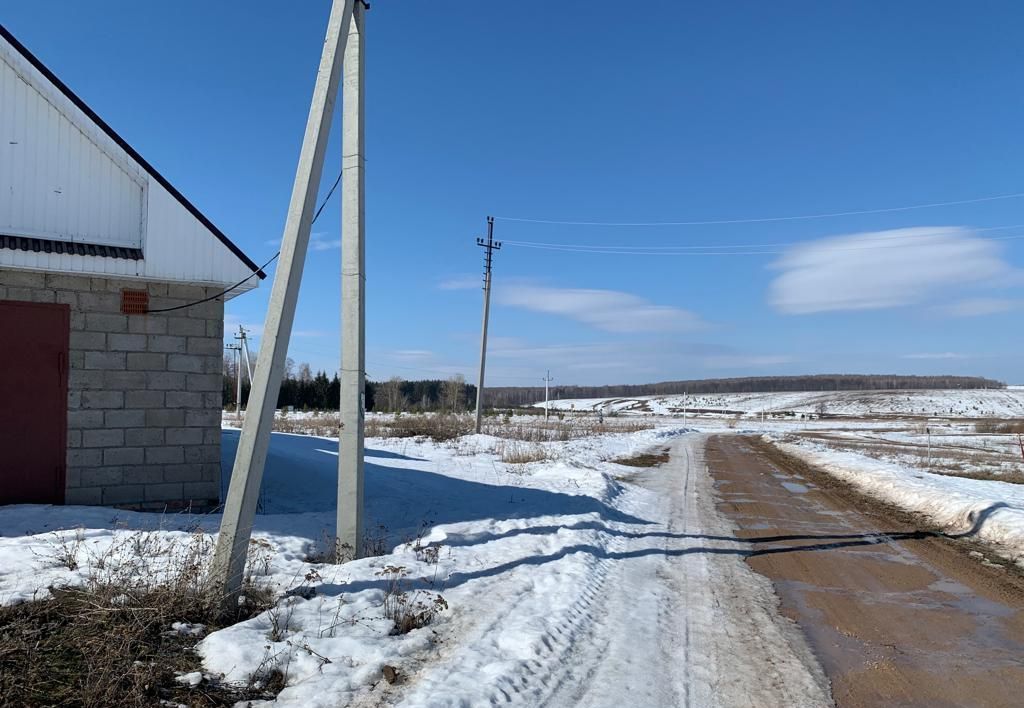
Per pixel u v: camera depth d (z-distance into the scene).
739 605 6.86
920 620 6.47
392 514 10.58
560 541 9.05
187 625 5.18
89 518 8.01
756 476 20.19
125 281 9.30
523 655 5.07
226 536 5.55
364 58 7.50
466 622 5.75
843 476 20.42
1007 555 9.62
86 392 9.02
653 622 6.17
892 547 10.05
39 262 8.59
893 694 4.72
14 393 8.63
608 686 4.71
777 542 10.21
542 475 16.84
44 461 8.75
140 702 3.96
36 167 8.85
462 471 16.73
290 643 4.86
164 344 9.52
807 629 6.13
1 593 5.31
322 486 12.30
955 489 15.82
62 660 4.38
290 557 7.24
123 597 5.41
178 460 9.55
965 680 4.99
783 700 4.59
